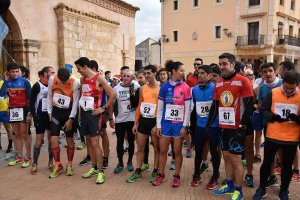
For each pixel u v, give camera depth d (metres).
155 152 5.09
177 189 4.68
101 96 5.11
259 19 29.22
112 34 14.40
